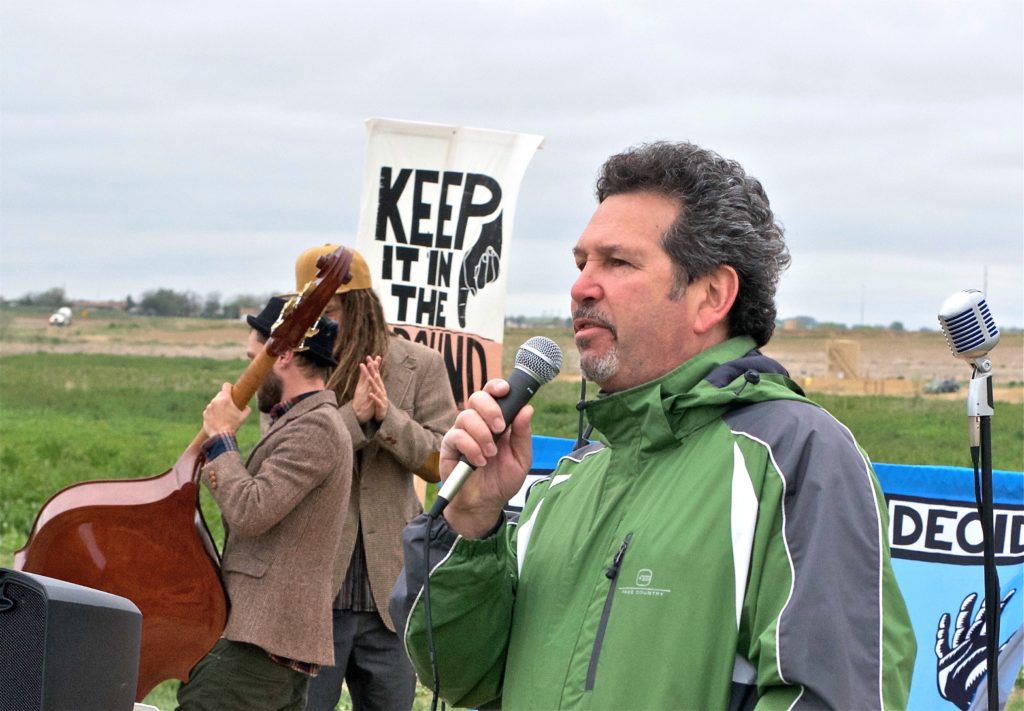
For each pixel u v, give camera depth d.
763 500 2.04
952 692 4.23
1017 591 4.21
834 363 42.22
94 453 17.70
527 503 2.54
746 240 2.26
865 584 1.96
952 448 20.48
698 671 2.01
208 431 4.13
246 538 4.13
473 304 5.77
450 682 2.38
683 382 2.21
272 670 4.08
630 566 2.12
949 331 2.72
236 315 82.38
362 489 4.69
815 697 1.89
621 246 2.25
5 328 79.06
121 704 2.11
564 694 2.11
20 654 1.97
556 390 25.92
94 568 4.02
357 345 4.80
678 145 2.34
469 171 5.81
